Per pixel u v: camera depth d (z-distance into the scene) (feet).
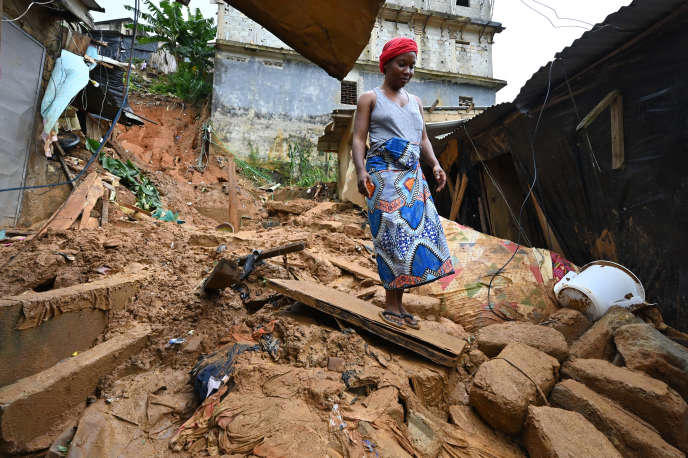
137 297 9.63
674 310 10.42
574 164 14.01
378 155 7.66
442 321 10.44
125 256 12.55
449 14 60.80
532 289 11.31
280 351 7.32
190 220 31.78
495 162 21.76
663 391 6.26
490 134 19.10
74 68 20.83
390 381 6.44
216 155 53.72
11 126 17.78
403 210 7.36
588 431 5.61
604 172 12.64
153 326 8.61
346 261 15.61
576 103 13.51
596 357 8.31
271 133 56.54
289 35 8.00
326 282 13.41
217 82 55.83
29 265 10.05
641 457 5.63
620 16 9.98
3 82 17.29
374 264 15.97
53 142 21.36
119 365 7.35
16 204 17.90
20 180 18.25
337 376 6.48
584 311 10.14
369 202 7.70
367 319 7.47
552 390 6.95
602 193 12.91
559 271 11.80
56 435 5.76
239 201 38.52
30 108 18.85
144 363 7.50
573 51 11.75
